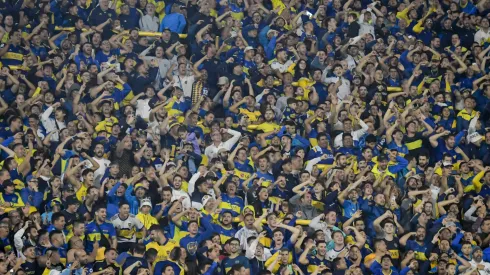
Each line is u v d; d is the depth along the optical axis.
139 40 63.56
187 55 63.88
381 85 65.94
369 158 60.41
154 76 62.06
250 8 67.00
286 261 52.97
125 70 61.81
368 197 57.44
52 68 60.25
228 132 59.12
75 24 62.94
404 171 60.53
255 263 52.59
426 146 62.81
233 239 52.47
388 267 54.22
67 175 54.06
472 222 58.88
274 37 65.62
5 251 50.41
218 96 62.03
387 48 68.38
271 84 63.12
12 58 61.00
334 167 58.38
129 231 52.41
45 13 63.09
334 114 62.19
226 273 51.91
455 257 56.34
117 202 53.41
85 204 53.09
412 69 68.00
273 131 60.38
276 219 54.28
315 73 64.25
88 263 50.75
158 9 66.19
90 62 61.53
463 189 61.44
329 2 68.88
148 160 56.78
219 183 55.81
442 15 71.12
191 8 65.94
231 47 65.25
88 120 58.50
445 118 65.25
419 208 57.84
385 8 69.94
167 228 52.97
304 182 56.84
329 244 54.25
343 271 53.59
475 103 66.12
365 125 62.06
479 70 68.88
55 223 51.69
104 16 63.84
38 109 57.81
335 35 67.00
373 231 56.16
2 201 52.47
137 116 59.28
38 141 56.53
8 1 62.59
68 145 56.62
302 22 67.62
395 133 62.28
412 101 65.50
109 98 59.72
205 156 58.75
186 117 59.84
